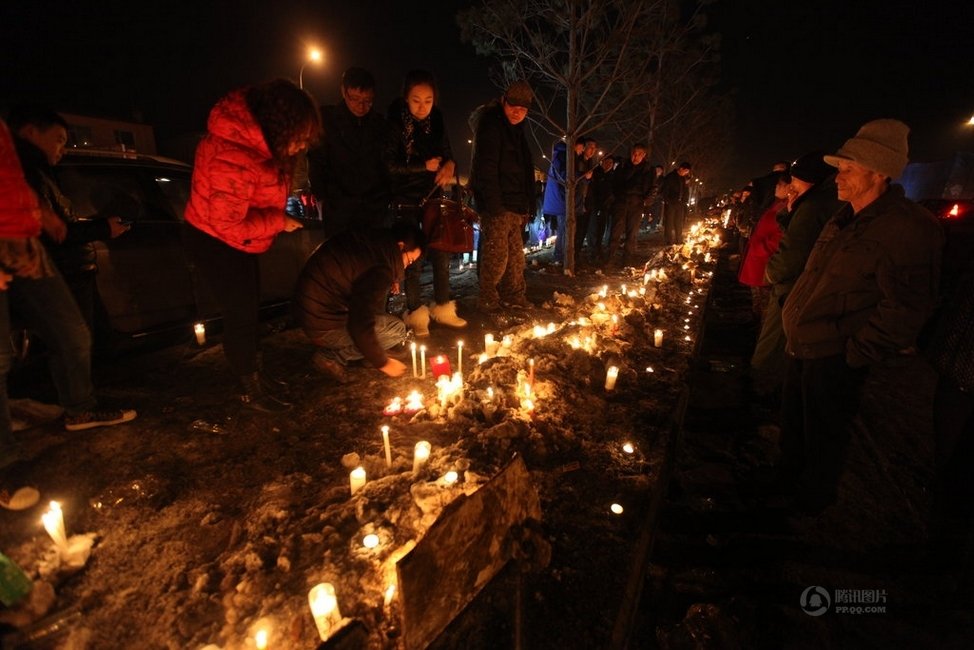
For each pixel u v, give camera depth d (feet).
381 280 10.86
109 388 11.83
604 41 26.12
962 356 7.82
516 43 26.84
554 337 14.57
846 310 7.99
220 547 7.32
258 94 8.40
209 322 15.75
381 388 12.22
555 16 25.86
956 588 8.09
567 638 5.89
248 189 8.64
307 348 14.97
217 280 9.50
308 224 18.92
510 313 19.17
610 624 6.10
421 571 4.94
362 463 8.96
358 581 6.27
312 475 8.86
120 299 13.62
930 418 14.10
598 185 31.55
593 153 28.84
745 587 8.20
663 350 16.03
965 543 8.27
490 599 6.21
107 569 6.89
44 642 5.80
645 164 30.14
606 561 7.07
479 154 16.94
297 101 8.51
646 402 12.01
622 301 19.93
